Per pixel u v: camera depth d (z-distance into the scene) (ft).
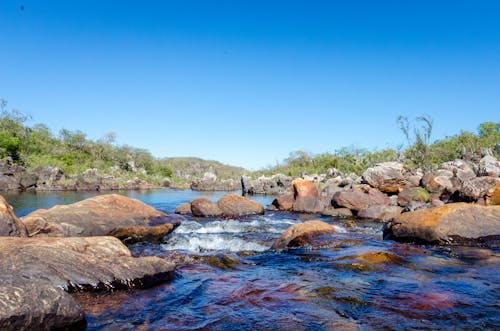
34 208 64.90
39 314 10.86
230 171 509.35
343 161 173.58
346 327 12.62
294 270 20.59
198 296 15.89
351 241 28.19
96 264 16.56
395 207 52.95
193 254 25.08
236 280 18.47
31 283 11.71
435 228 27.45
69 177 175.52
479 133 157.89
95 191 144.46
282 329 12.49
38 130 256.73
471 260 22.52
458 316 13.60
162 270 18.06
